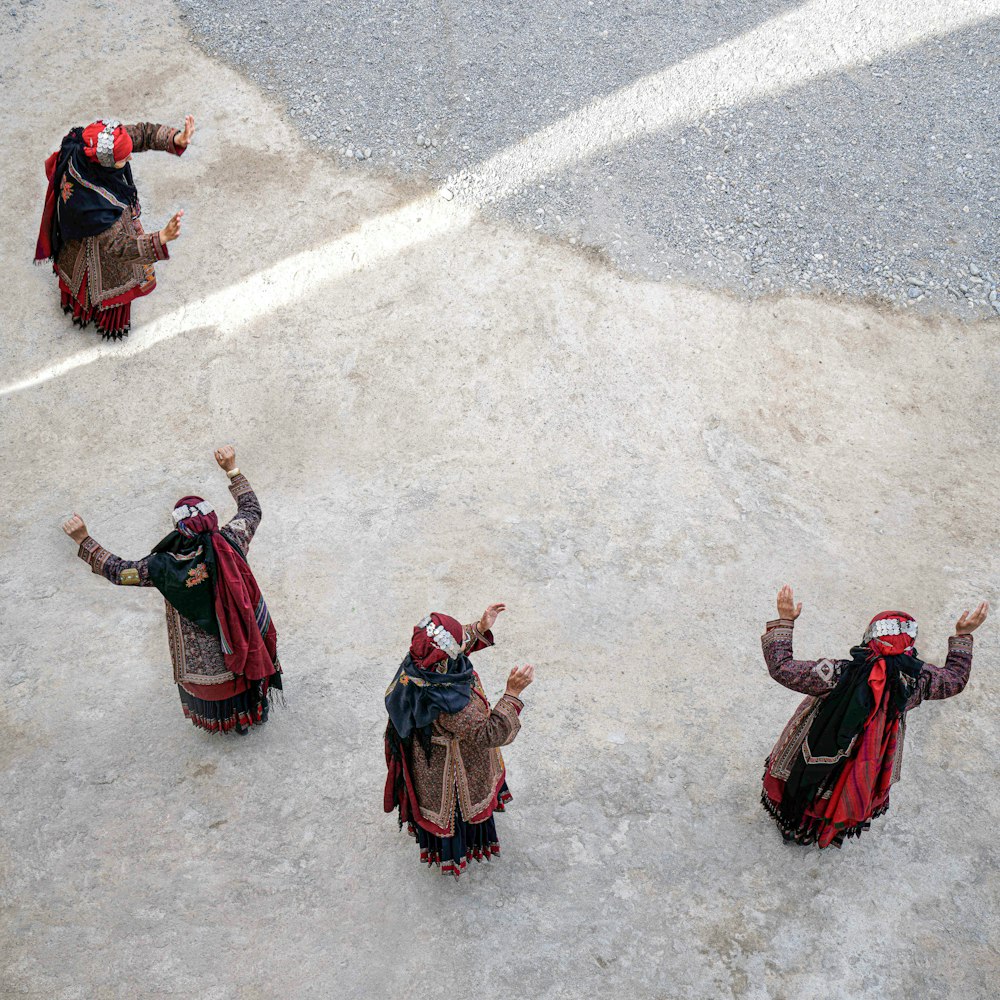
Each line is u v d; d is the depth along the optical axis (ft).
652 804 17.28
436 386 24.94
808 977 15.10
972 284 27.68
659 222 28.32
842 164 29.84
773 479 23.63
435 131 29.86
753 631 20.44
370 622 20.20
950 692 14.92
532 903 15.85
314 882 15.98
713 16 33.04
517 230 27.99
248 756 17.70
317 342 25.59
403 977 14.90
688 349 26.00
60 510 22.11
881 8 33.24
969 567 21.97
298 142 29.58
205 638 16.35
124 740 17.87
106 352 25.16
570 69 31.35
